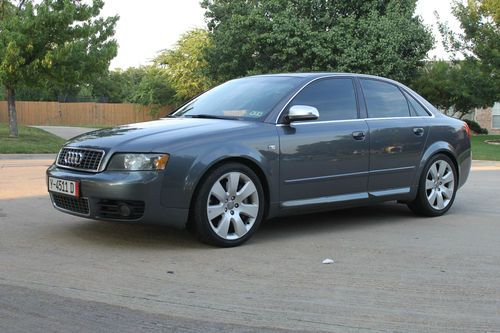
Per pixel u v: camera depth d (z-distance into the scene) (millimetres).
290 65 26141
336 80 6438
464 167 7590
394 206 7980
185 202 5070
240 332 3395
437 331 3469
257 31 26688
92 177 5047
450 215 7383
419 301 3990
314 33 25328
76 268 4586
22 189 8844
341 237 5965
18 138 21109
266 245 5531
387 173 6594
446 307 3883
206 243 5324
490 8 24797
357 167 6281
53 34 19688
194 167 5086
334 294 4102
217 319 3584
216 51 28969
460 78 26578
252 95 6156
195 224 5195
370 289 4227
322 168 5977
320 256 5152
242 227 5426
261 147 5508
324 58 25250
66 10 19188
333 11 26953
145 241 5527
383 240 5855
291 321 3582
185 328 3434
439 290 4234
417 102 7219
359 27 25500
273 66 27266
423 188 7004
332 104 6266
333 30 25422
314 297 4027
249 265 4793
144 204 4945
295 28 25344
